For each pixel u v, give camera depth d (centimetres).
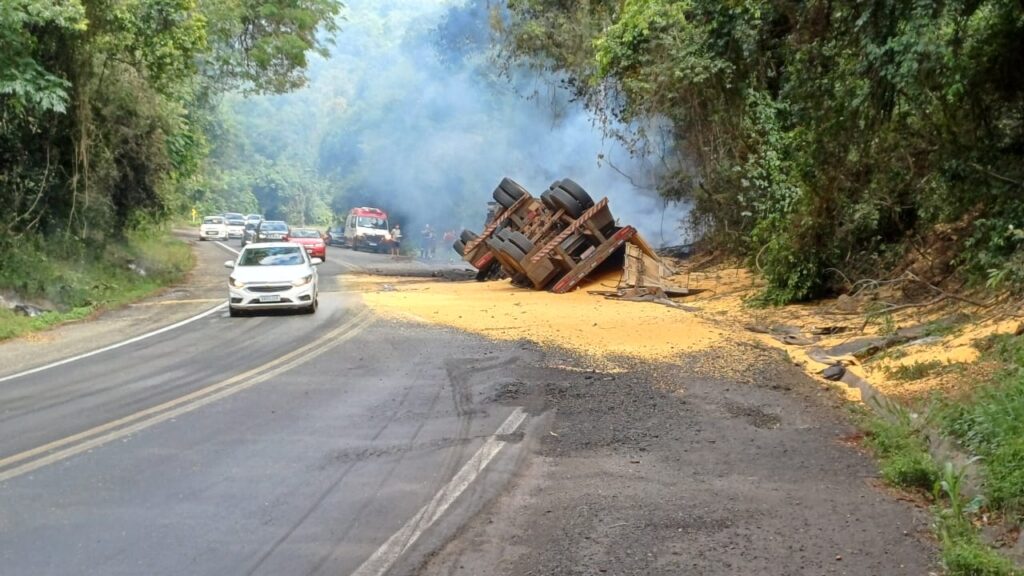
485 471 700
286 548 546
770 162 1745
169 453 764
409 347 1334
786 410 891
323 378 1106
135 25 2031
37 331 1670
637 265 2112
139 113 2495
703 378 1041
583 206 2244
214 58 3456
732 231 2152
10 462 742
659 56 2027
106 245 2559
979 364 883
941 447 699
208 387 1059
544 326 1506
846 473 687
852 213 1510
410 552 538
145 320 1803
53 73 2012
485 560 525
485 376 1086
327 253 4691
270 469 713
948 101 1209
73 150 2259
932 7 1049
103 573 510
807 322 1391
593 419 862
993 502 576
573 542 549
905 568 505
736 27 1686
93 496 648
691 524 577
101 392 1045
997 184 1194
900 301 1356
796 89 1399
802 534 557
